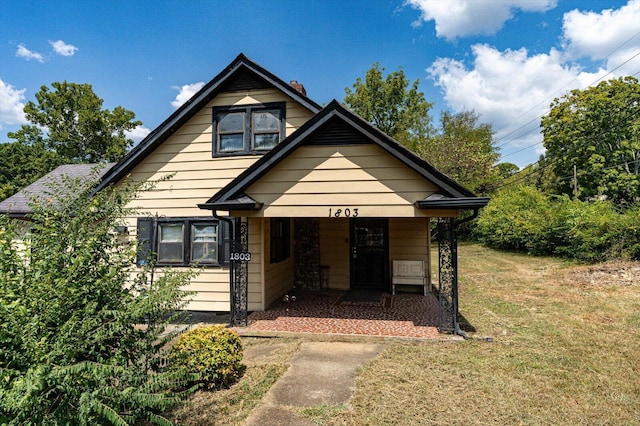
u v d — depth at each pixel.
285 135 7.62
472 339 5.37
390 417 3.28
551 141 25.39
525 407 3.45
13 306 2.34
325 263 9.89
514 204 18.45
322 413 3.36
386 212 5.68
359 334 5.69
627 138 22.34
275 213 6.05
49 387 2.40
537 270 12.23
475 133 31.03
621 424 3.18
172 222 7.79
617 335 5.57
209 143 7.85
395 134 26.69
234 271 6.60
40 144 27.64
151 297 2.91
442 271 5.93
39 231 3.17
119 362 2.71
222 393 3.83
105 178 7.85
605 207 13.73
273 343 5.46
